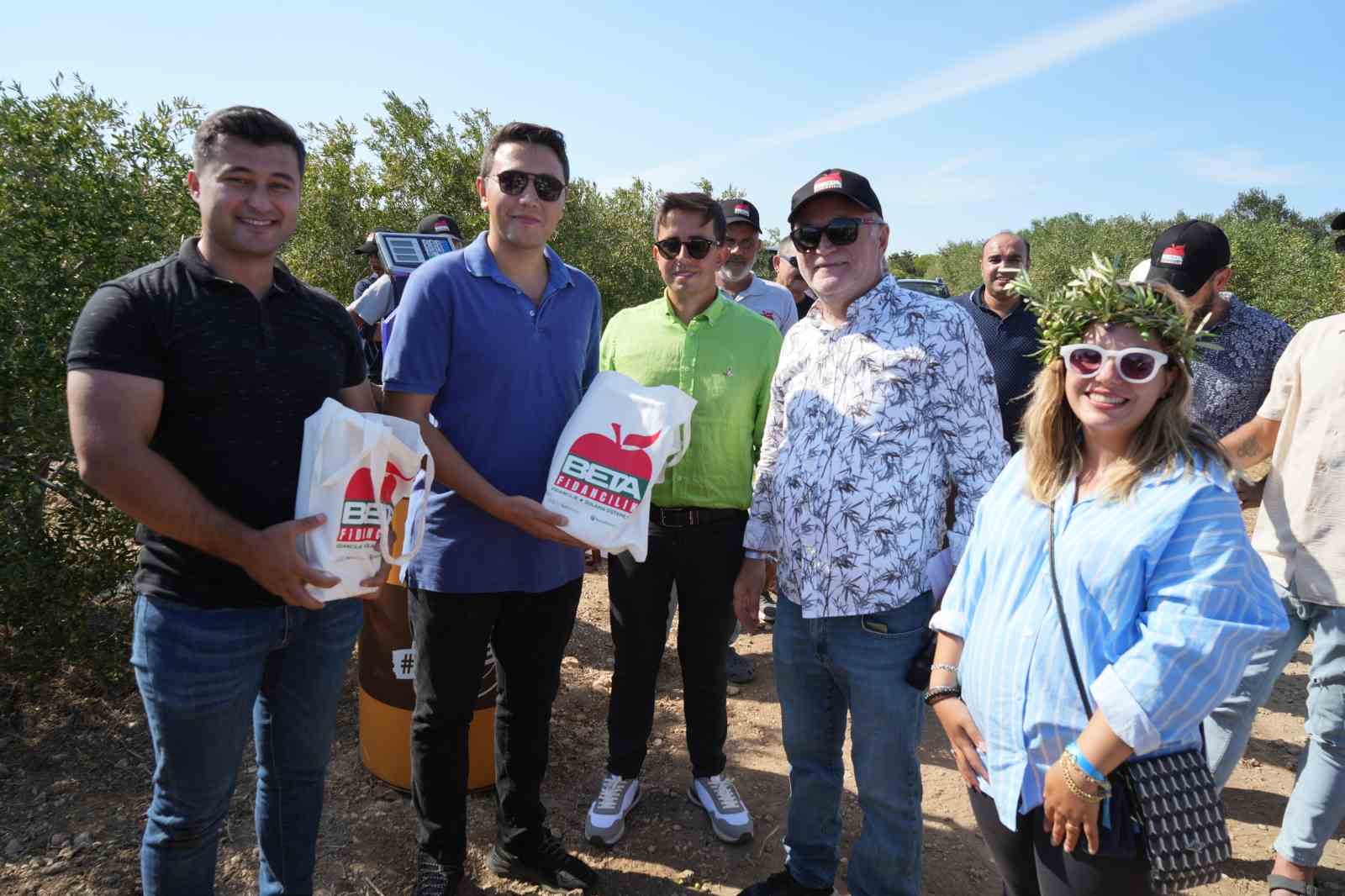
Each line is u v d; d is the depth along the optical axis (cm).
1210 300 355
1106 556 171
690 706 332
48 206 341
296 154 205
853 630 246
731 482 314
